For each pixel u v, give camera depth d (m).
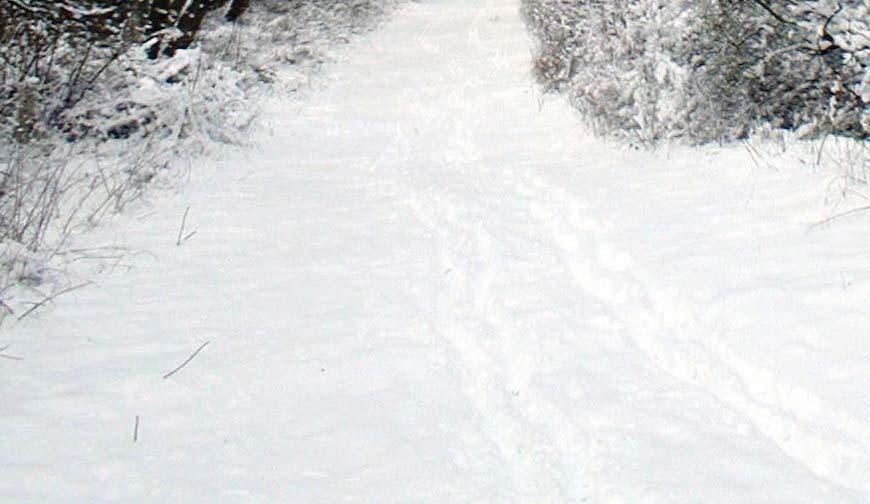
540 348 5.03
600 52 9.36
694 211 6.57
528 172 8.34
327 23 18.77
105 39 10.19
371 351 5.09
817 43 7.19
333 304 5.77
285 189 8.59
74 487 3.76
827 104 7.55
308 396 4.59
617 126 8.89
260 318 5.55
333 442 4.16
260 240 7.04
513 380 4.80
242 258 6.62
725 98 8.09
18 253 6.00
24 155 8.10
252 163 9.57
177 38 11.82
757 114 8.02
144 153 8.80
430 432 4.25
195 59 10.34
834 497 3.57
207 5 12.75
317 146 10.54
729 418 4.20
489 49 16.08
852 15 6.89
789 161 7.12
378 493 3.75
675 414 4.27
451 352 5.11
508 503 3.71
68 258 6.37
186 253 6.69
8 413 4.34
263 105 12.31
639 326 5.23
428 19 20.70
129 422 4.31
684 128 8.23
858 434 3.90
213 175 8.92
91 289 5.93
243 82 12.88
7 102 8.57
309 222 7.51
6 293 5.65
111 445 4.09
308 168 9.47
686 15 8.06
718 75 8.04
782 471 3.77
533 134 10.12
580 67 10.47
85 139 9.21
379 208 7.91
